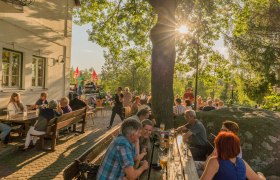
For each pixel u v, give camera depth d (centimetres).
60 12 1753
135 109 1305
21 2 1056
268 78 3127
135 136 429
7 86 1274
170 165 535
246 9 1616
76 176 465
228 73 2003
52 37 1661
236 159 399
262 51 3175
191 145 820
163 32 1115
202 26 1580
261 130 988
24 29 1364
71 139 1141
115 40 1819
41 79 1598
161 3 1115
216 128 1041
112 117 1438
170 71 1121
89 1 1806
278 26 3141
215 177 393
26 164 803
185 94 1884
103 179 416
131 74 3841
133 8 1653
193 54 1945
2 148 912
